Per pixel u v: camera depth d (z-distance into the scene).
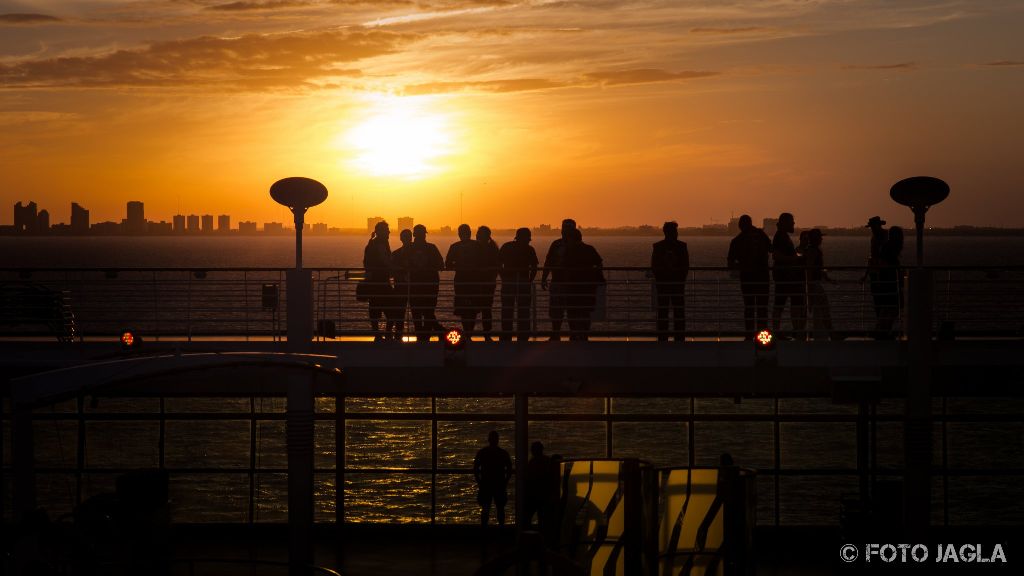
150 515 15.02
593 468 13.86
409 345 16.89
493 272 17.92
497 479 18.34
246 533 18.77
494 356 16.81
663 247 17.09
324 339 17.22
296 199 16.66
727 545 13.12
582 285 17.80
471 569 16.58
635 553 12.83
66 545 13.30
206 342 17.14
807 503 30.94
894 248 17.86
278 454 37.75
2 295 17.39
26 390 13.59
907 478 16.45
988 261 181.88
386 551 17.67
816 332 16.77
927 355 16.38
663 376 16.78
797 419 17.95
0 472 15.38
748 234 17.25
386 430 40.66
